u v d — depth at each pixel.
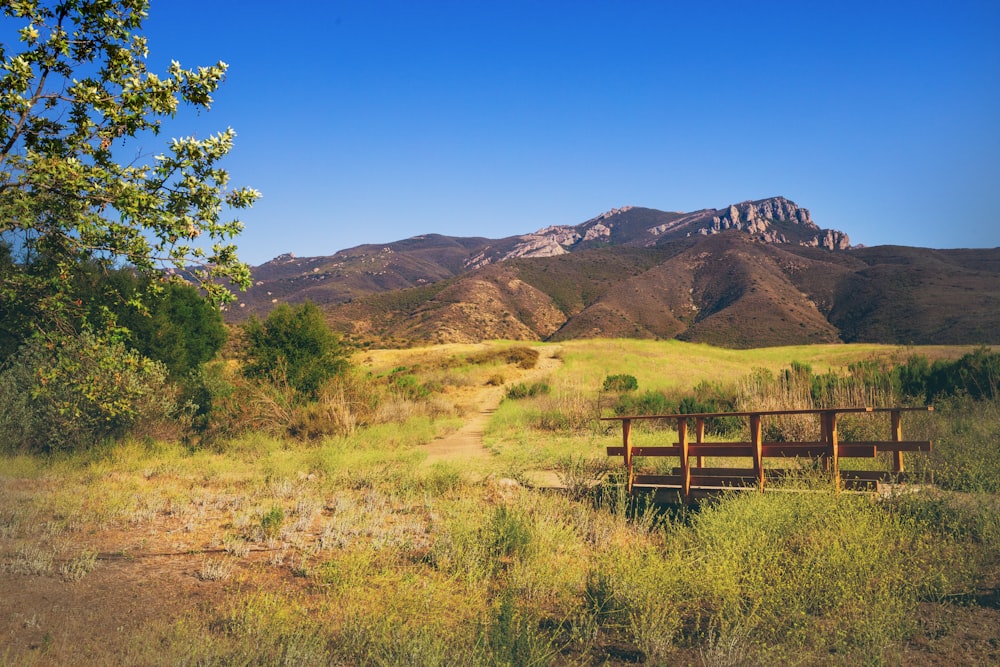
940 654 3.87
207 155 8.19
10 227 7.65
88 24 7.59
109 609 5.03
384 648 4.04
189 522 8.16
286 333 19.39
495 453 14.36
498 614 4.43
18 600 5.23
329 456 12.61
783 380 15.59
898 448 7.53
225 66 8.04
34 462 12.45
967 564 5.23
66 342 9.27
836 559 5.05
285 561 6.45
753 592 4.76
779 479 8.07
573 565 5.88
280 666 3.88
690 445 8.80
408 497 9.35
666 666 3.92
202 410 17.58
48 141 7.58
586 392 25.94
